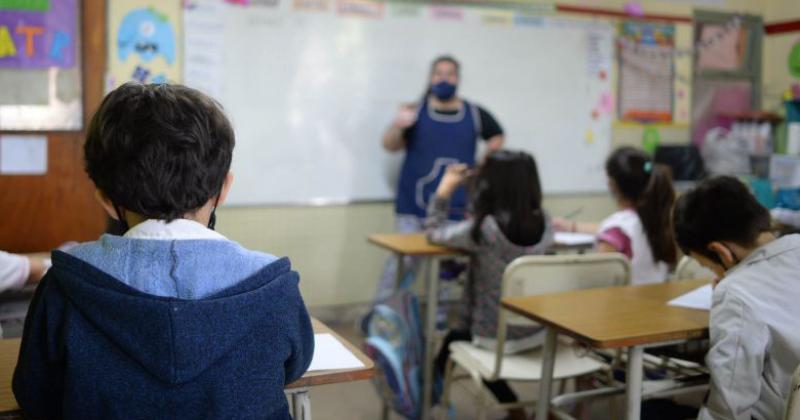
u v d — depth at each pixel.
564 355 2.16
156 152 0.86
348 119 3.87
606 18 4.52
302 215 3.82
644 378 1.99
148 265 0.86
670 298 1.77
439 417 2.56
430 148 3.82
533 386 3.03
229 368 0.87
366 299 4.02
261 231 3.72
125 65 3.34
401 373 2.30
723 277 1.56
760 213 1.51
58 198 3.25
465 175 2.66
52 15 3.18
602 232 2.40
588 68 4.50
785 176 3.50
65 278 0.84
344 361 1.17
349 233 3.95
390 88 3.96
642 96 4.69
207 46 3.50
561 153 4.48
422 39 4.01
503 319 1.93
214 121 0.91
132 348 0.82
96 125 0.89
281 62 3.67
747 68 4.80
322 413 2.71
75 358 0.82
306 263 3.86
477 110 3.96
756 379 1.37
